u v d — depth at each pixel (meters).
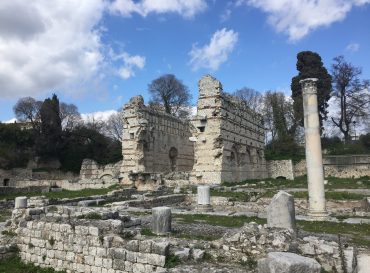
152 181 41.28
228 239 11.62
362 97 69.56
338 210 24.78
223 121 40.84
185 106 90.50
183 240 12.76
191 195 33.03
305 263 8.14
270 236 10.99
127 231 13.23
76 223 13.83
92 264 12.69
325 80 68.56
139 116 44.44
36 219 15.19
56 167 81.88
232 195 31.03
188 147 56.06
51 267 13.84
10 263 14.36
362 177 51.94
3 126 79.31
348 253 10.59
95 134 84.62
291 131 72.88
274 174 61.09
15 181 71.06
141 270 11.41
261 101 89.31
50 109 81.75
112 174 67.50
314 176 21.48
